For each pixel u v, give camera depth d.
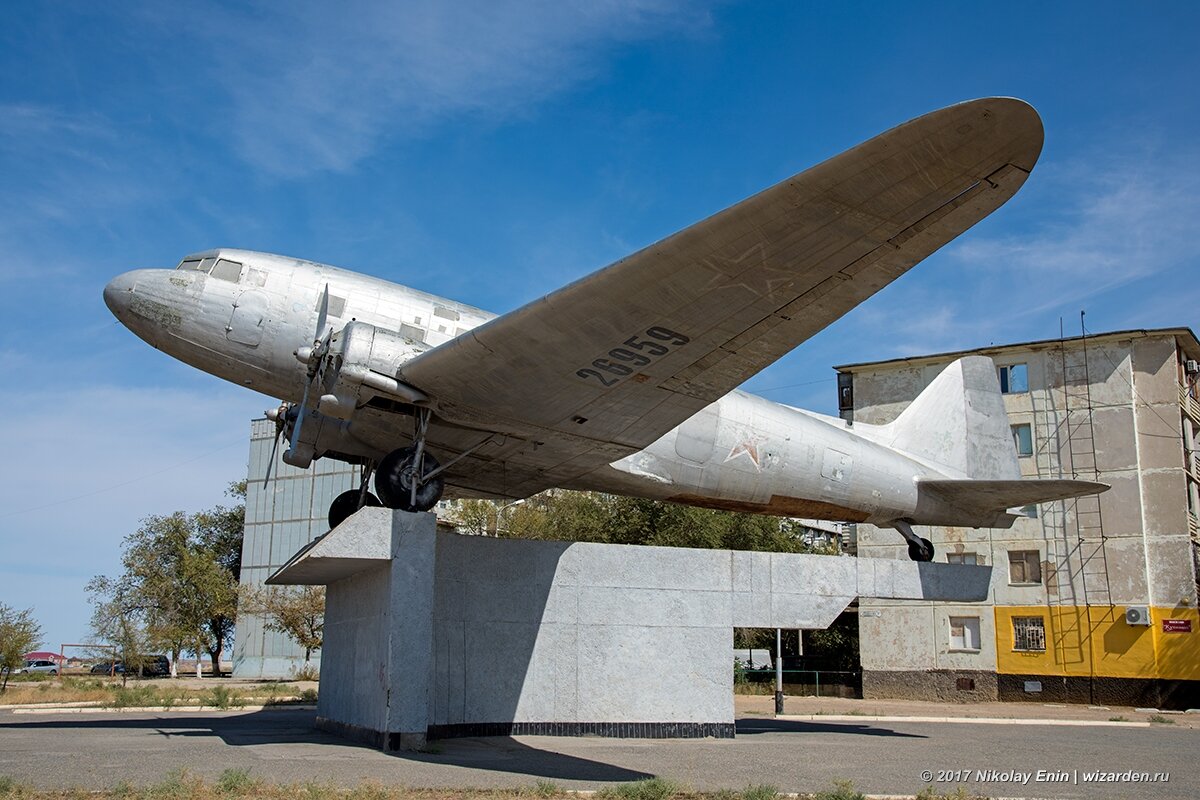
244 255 11.59
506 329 9.29
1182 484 25.23
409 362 10.26
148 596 47.09
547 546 11.65
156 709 16.14
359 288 11.59
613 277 8.46
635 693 11.65
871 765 9.50
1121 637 25.17
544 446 11.75
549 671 11.37
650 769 8.53
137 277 11.31
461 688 10.82
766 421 13.60
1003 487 14.87
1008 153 7.08
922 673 27.30
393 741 9.21
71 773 7.34
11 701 18.81
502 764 8.46
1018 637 26.45
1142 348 26.28
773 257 8.20
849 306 8.89
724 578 12.32
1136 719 19.20
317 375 10.83
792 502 14.07
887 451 15.19
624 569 11.92
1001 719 17.94
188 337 11.28
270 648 44.56
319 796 6.34
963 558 27.53
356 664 10.61
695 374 10.02
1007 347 27.64
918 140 6.97
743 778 8.24
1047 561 26.45
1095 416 26.42
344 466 42.78
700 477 13.16
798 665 34.88
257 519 44.31
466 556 11.14
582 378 10.09
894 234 7.95
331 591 12.20
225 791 6.49
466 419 11.02
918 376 29.02
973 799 7.42
